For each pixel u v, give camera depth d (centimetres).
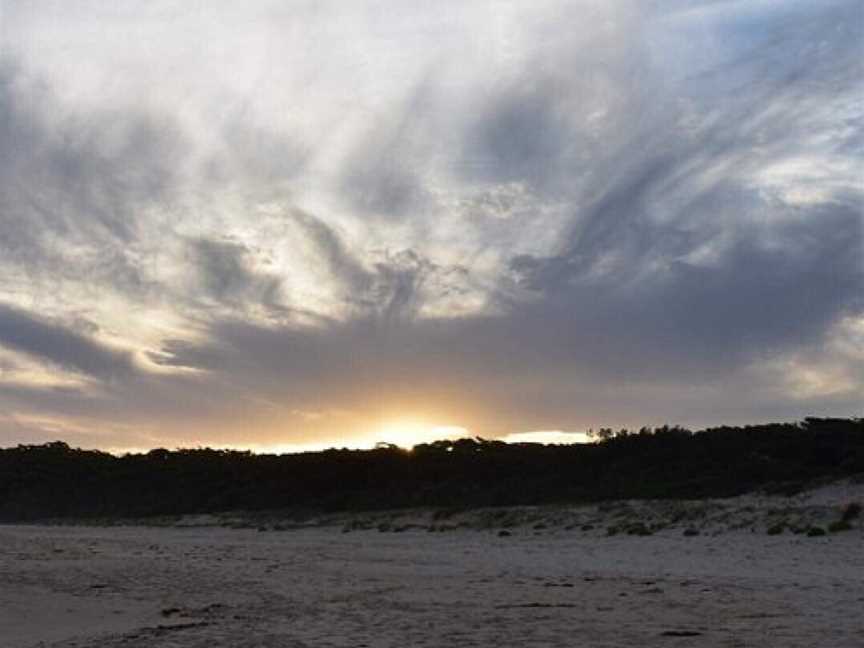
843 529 2502
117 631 1397
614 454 4575
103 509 6888
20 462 8262
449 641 1202
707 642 1145
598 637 1208
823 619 1306
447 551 3008
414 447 5991
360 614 1519
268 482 6250
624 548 2677
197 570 2467
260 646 1201
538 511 3841
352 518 4784
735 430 4362
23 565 2641
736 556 2300
